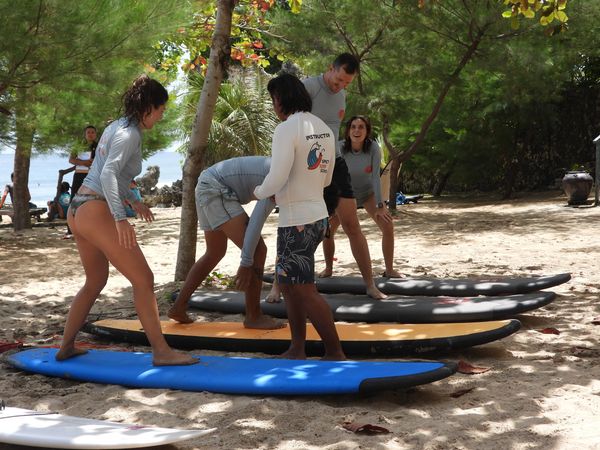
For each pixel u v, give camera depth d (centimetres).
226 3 785
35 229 1499
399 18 1491
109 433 342
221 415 395
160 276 904
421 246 1115
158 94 455
